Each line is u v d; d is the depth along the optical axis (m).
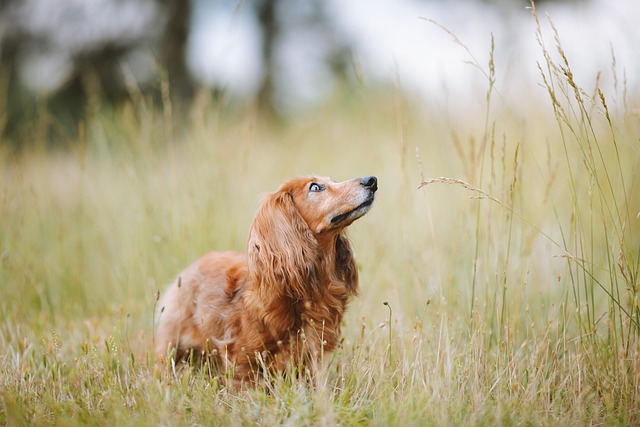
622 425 3.00
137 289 5.20
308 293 3.72
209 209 5.52
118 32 12.64
